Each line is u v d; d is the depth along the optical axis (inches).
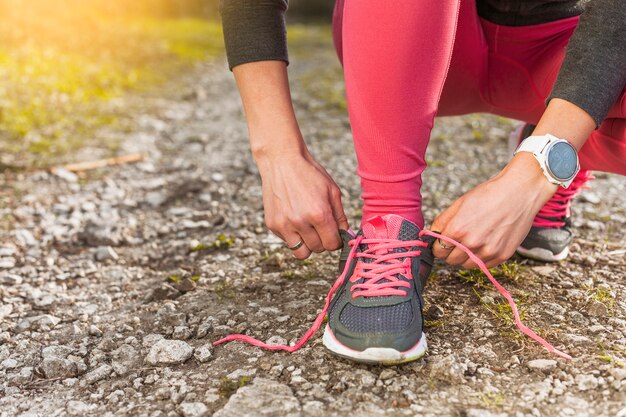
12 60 208.7
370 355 52.8
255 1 57.2
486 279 70.7
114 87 200.7
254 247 87.6
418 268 55.9
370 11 49.6
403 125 51.8
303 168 55.6
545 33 61.2
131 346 63.6
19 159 131.0
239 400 52.2
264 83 57.1
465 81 66.4
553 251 74.1
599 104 49.6
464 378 53.3
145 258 87.9
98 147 142.3
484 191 50.9
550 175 50.0
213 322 66.4
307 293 71.2
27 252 90.0
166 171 127.9
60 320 70.9
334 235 56.0
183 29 376.8
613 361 54.2
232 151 141.7
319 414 49.9
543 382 52.6
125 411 53.3
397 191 54.7
